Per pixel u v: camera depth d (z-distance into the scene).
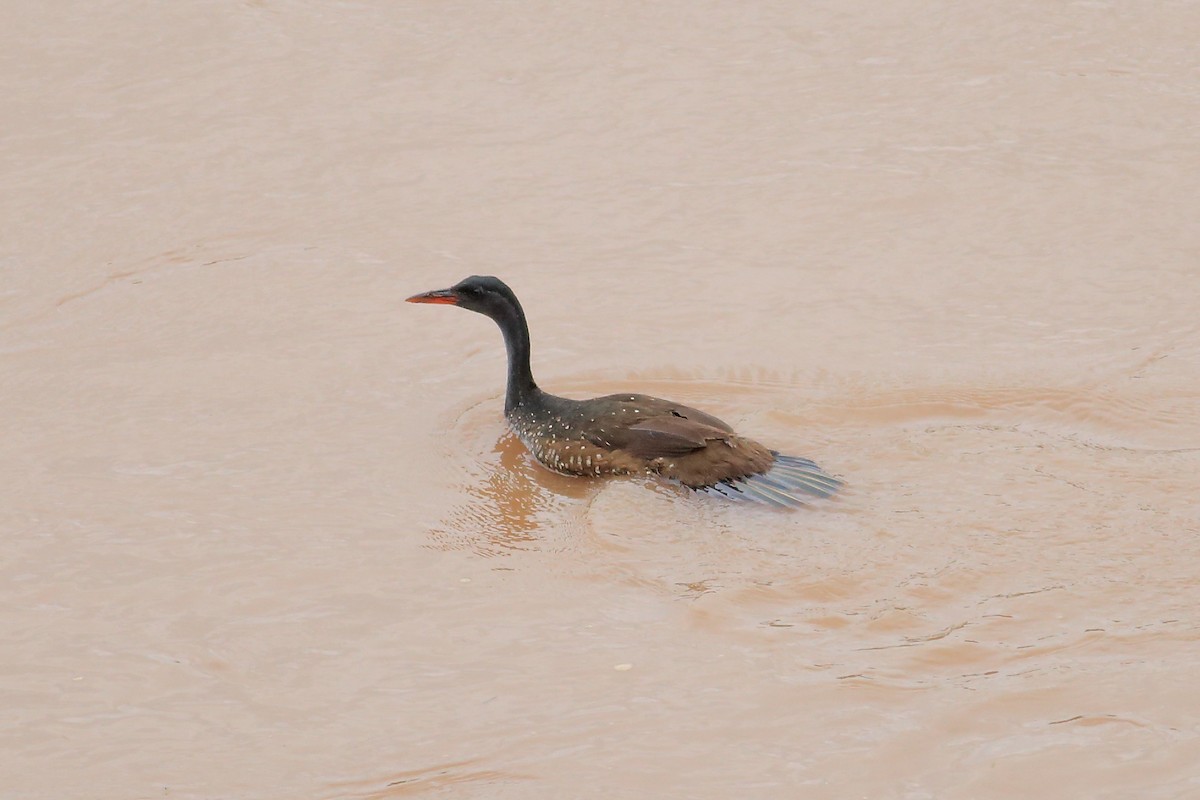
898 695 10.97
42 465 15.51
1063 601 11.99
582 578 13.00
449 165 22.64
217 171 22.62
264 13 27.75
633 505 14.03
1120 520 13.19
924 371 16.64
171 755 10.82
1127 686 10.85
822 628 11.91
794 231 20.41
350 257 20.25
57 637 12.48
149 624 12.62
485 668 11.74
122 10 27.81
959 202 20.88
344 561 13.55
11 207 21.69
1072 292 18.45
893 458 14.65
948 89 24.16
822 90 24.36
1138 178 21.20
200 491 14.90
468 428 16.12
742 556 13.07
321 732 11.02
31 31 27.03
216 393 17.00
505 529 14.09
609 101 24.33
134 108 24.55
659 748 10.56
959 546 12.92
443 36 26.80
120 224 21.19
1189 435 14.84
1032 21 26.30
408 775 10.43
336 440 15.93
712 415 15.73
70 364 17.77
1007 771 10.05
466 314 18.91
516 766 10.46
